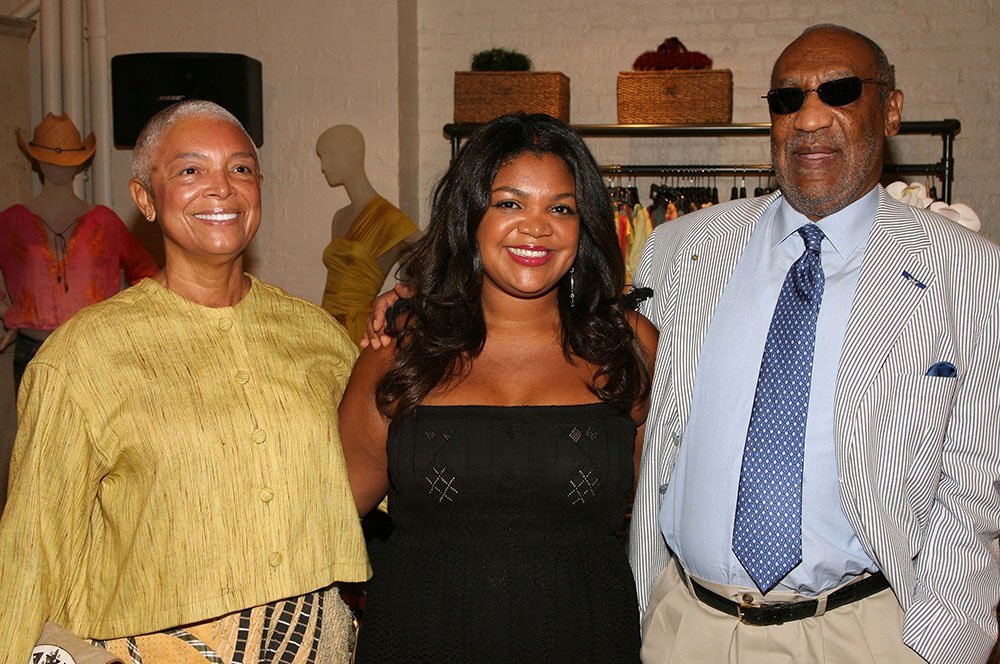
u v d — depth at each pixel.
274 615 1.85
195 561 1.78
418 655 1.96
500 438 1.99
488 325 2.12
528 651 1.95
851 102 1.96
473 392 2.05
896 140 5.23
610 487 2.03
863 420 1.92
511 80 5.02
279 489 1.85
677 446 2.13
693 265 2.19
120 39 5.52
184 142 1.85
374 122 5.36
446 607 1.96
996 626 2.02
